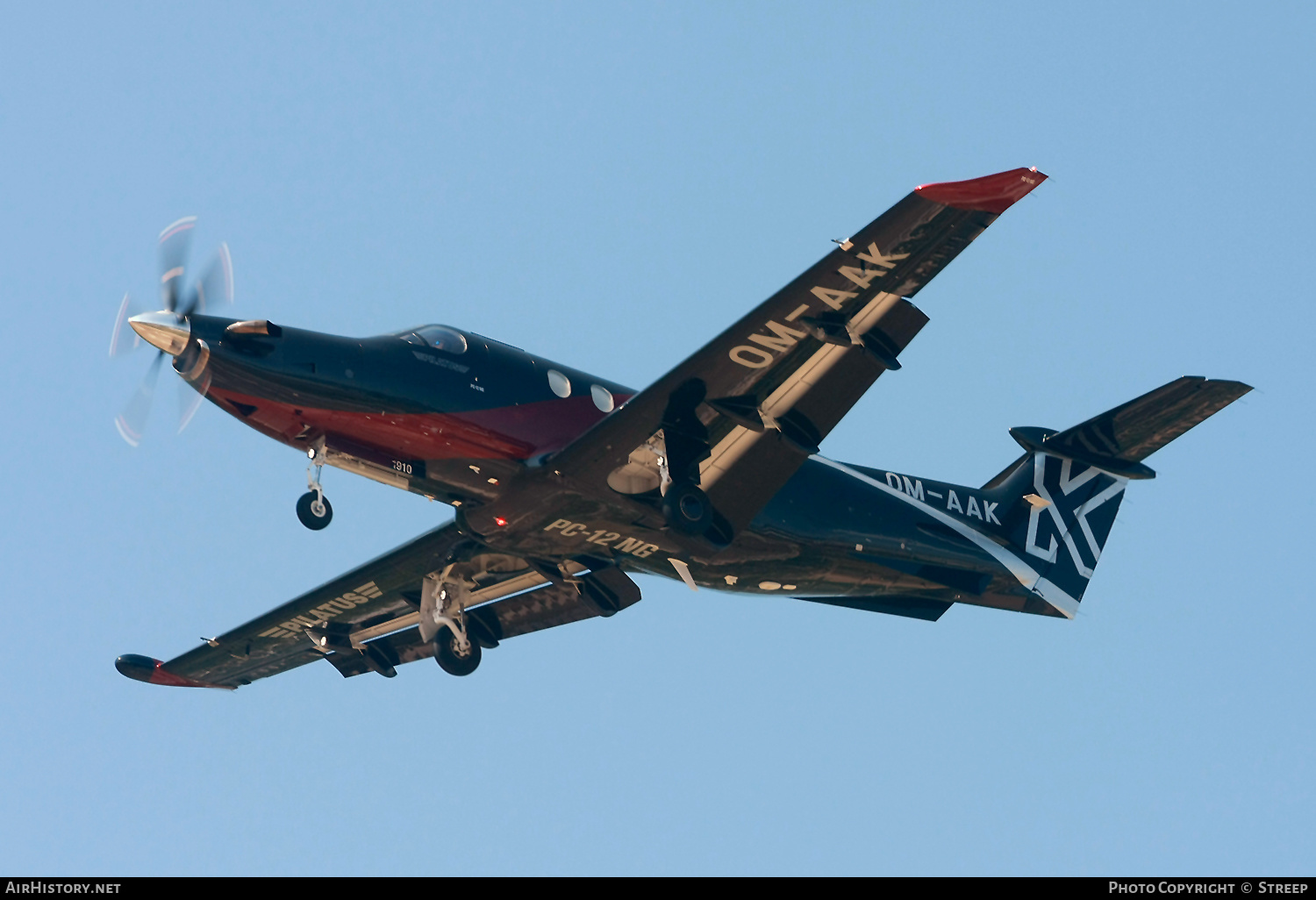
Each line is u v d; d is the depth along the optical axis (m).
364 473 61.75
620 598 68.56
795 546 68.56
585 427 63.53
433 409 60.28
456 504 62.97
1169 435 72.88
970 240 51.56
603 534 62.47
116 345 60.22
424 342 61.41
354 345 59.75
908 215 50.44
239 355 57.28
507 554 64.81
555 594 73.44
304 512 60.81
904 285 53.22
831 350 55.84
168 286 59.56
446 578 71.06
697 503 59.25
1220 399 70.19
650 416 57.09
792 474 60.47
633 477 59.56
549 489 59.59
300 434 59.88
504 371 62.56
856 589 73.75
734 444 59.28
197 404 59.97
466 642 71.62
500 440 61.41
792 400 57.75
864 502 71.44
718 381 56.38
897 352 55.62
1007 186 49.09
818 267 52.34
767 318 54.12
